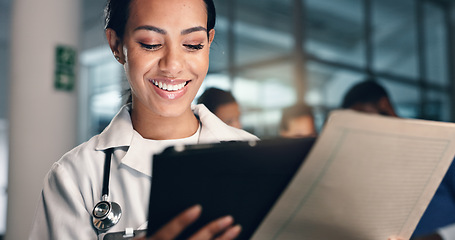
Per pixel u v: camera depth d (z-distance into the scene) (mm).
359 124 497
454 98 7074
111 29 841
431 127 556
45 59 2820
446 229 871
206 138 915
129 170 841
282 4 6375
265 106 5867
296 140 553
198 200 521
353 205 556
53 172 840
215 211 529
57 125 2859
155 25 757
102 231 785
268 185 541
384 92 1431
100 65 7832
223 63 6031
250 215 544
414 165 577
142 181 837
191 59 796
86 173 830
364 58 6262
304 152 542
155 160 511
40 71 2801
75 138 3018
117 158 847
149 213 513
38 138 2771
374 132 511
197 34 792
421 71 6793
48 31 2840
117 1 815
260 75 6039
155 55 777
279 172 542
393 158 546
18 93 2779
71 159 850
